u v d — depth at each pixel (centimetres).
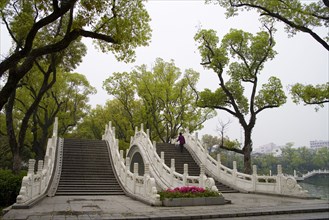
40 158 3159
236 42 2477
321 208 1191
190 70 3734
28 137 3722
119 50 1611
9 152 4109
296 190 1664
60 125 3888
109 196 1859
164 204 1334
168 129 3903
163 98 3703
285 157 7944
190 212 1125
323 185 4441
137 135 2992
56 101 3275
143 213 1098
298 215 1080
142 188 1608
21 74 1280
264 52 2442
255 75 2481
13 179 1584
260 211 1122
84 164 2375
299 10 1606
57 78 3288
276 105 2378
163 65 3841
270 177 1864
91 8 1417
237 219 1010
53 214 1069
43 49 1329
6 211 1173
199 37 2584
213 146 6131
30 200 1352
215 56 2486
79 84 4034
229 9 1947
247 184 2027
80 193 1916
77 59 2595
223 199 1400
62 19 2114
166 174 2077
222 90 2595
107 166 2419
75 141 2780
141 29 1561
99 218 979
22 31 1683
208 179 1609
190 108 3741
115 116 4438
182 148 2764
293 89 2031
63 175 2156
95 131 4978
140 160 3028
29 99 3284
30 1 1661
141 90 3712
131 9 1504
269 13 1784
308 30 1708
